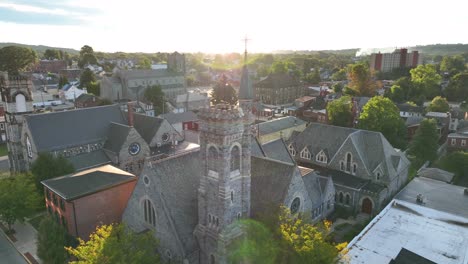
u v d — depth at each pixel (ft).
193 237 140.97
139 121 285.02
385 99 317.22
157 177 139.23
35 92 536.01
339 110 356.79
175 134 284.00
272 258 118.73
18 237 190.70
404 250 143.23
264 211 140.56
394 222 179.83
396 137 312.91
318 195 194.80
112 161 242.99
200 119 124.77
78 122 251.80
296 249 117.91
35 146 229.04
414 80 566.77
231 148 122.52
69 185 177.47
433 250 156.15
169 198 139.33
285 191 142.61
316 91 634.43
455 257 151.12
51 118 242.37
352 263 147.74
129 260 119.75
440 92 553.64
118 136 247.50
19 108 255.50
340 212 215.10
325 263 116.67
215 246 132.67
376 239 164.96
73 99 515.50
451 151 324.80
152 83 559.79
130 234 127.54
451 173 258.57
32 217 211.41
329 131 257.96
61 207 176.86
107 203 179.42
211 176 128.36
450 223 178.81
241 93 164.35
